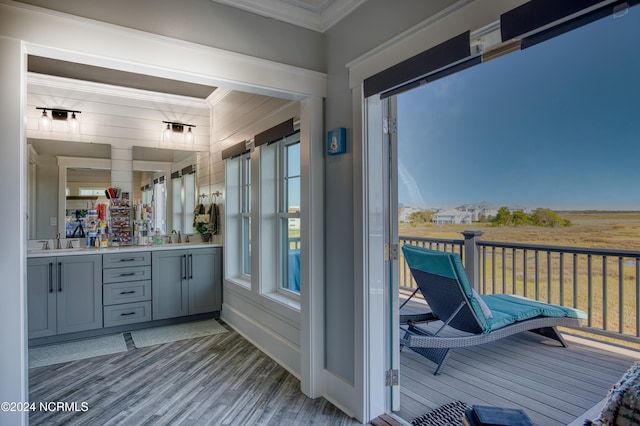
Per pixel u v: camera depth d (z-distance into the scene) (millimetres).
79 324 3744
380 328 2299
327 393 2590
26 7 1709
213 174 4906
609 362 3055
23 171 1708
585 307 3729
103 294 3867
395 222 2369
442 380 2779
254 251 3750
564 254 3932
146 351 3496
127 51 1949
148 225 4578
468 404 2414
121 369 3090
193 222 4910
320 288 2611
